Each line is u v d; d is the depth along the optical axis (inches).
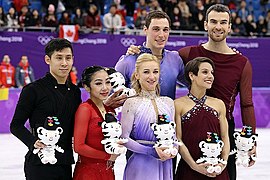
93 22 1011.9
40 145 253.3
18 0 1038.4
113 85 288.5
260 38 1085.1
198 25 1087.0
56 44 263.9
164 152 267.0
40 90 264.1
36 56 951.0
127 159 301.4
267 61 1091.9
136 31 1021.2
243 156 296.4
